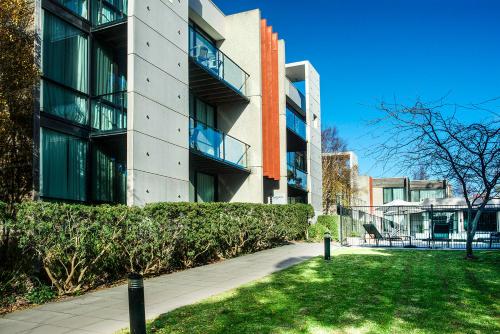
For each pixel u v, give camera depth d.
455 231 27.52
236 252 15.59
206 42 20.09
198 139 17.47
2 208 8.06
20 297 8.07
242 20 22.44
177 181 14.61
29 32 11.03
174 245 11.74
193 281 10.38
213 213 13.95
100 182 13.41
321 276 10.59
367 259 14.02
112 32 13.66
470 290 8.84
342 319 6.61
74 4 13.21
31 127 11.03
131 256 10.34
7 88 9.86
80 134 12.84
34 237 8.09
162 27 14.40
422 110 12.22
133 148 12.57
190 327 6.22
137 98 12.91
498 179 13.76
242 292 8.67
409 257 14.62
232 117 22.00
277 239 19.83
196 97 20.69
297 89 29.59
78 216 9.01
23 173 10.94
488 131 12.38
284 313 6.95
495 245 19.98
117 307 7.73
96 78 13.70
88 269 9.30
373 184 51.00
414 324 6.37
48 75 12.02
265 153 22.14
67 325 6.61
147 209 11.03
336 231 26.69
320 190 32.25
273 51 24.33
